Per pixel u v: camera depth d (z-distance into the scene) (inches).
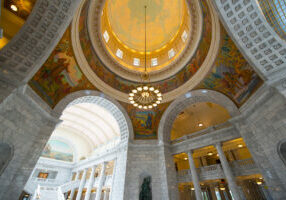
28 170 299.0
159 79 586.9
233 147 606.5
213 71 436.5
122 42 648.4
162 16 631.8
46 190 729.0
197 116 709.9
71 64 412.2
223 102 427.5
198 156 701.9
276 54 257.8
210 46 416.2
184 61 530.3
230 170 421.1
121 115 582.2
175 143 567.8
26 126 302.5
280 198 272.5
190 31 478.6
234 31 268.2
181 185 657.6
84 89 484.1
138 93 371.2
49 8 235.6
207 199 661.3
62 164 1039.0
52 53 341.7
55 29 250.5
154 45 673.0
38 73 326.3
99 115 968.9
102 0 439.2
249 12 242.1
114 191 498.9
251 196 540.4
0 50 238.1
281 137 269.7
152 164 521.3
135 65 637.9
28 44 247.4
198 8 414.0
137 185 477.7
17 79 251.3
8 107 258.2
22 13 242.4
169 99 577.0
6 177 261.3
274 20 241.4
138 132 583.8
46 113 350.9
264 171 308.8
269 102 292.2
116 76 573.0
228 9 251.9
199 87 498.0
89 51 473.7
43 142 337.1
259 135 324.5
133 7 619.2
